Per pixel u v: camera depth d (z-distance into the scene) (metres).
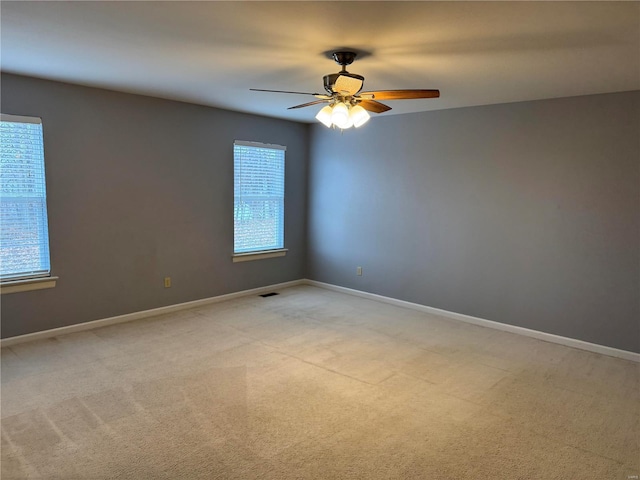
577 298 3.97
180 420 2.60
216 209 5.11
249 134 5.34
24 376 3.13
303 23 2.24
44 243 3.82
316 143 5.98
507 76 3.22
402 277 5.21
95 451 2.28
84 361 3.41
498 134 4.32
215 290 5.21
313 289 6.00
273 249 5.80
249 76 3.42
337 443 2.40
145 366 3.34
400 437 2.47
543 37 2.38
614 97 3.67
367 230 5.50
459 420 2.67
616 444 2.45
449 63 2.90
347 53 2.70
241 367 3.37
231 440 2.41
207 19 2.22
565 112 3.91
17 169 3.61
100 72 3.37
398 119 5.07
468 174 4.56
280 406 2.79
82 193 4.00
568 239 3.98
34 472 2.11
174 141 4.61
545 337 4.17
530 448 2.40
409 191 5.05
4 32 2.46
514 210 4.28
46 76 3.55
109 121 4.10
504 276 4.40
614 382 3.25
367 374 3.29
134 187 4.35
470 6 1.98
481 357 3.69
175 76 3.46
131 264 4.41
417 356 3.68
